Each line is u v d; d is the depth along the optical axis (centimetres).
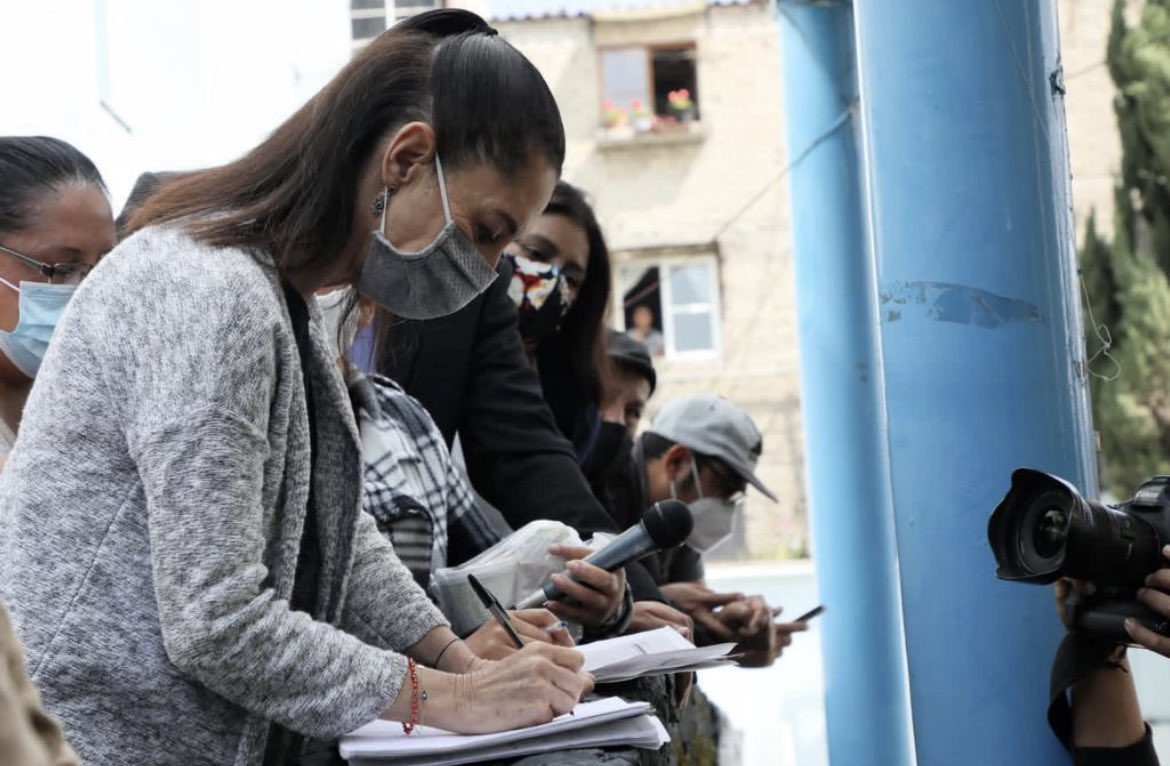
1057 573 212
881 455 475
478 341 283
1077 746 240
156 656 164
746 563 1888
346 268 187
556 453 279
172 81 694
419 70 183
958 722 268
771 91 2008
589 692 196
